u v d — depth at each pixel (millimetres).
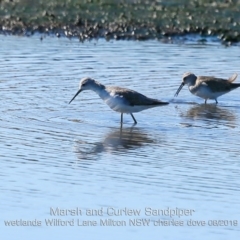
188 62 23359
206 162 15406
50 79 21141
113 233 12656
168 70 22344
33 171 14844
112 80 21062
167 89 20688
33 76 21391
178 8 30609
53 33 27344
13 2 30844
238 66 22969
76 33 27328
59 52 24375
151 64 23031
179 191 14008
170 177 14641
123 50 24938
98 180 14469
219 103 20250
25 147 16109
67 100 19484
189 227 12836
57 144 16328
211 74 21938
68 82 20938
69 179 14508
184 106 19750
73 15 29375
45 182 14352
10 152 15797
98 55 24109
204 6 30859
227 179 14547
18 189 14016
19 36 26844
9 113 18250
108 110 18938
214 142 16641
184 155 15797
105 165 15211
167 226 12883
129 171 14914
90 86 18031
